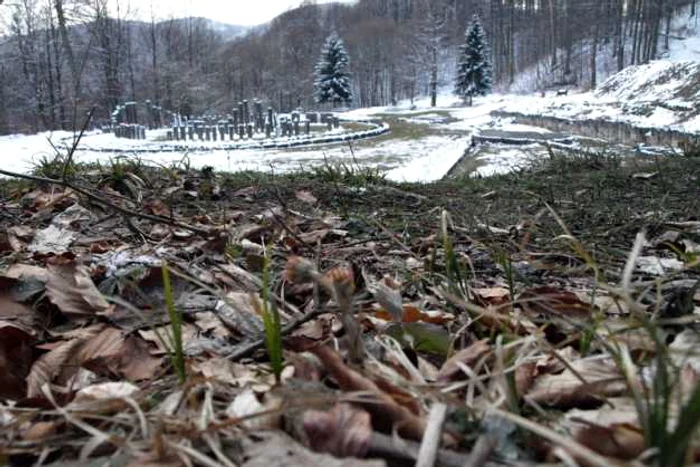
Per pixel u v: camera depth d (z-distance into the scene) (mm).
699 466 751
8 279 1721
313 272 1190
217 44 79938
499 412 824
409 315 1651
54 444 951
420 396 1001
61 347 1410
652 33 57438
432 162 14148
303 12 86312
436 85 70125
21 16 31766
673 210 4164
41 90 32594
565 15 66438
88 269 2004
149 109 38531
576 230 3430
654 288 2049
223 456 830
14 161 14992
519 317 1459
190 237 2723
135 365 1384
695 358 1287
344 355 1275
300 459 806
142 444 887
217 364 1283
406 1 94125
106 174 4441
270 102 67500
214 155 19641
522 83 68500
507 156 15750
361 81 78625
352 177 5629
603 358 1275
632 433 854
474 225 3373
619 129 21766
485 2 84312
